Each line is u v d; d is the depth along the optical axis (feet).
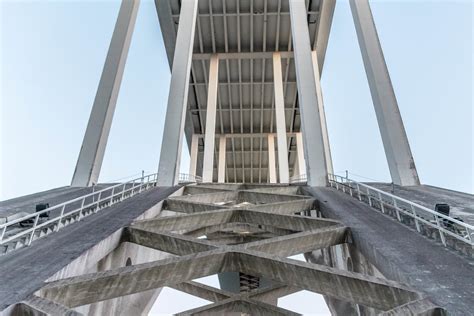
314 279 16.03
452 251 19.10
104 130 57.47
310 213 42.60
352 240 24.14
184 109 55.62
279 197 40.81
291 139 148.46
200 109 132.87
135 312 36.11
